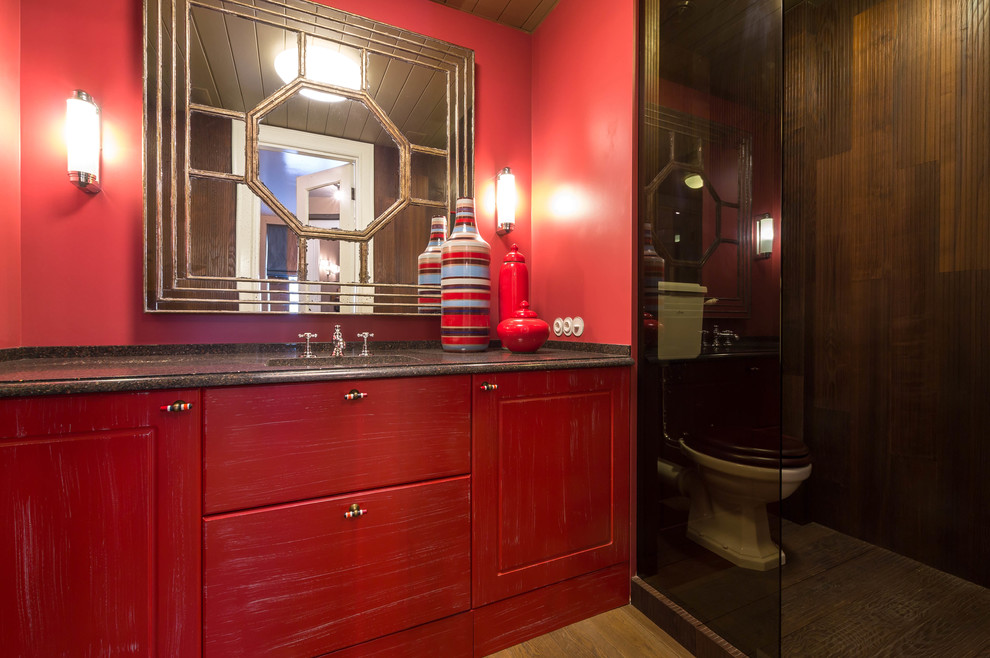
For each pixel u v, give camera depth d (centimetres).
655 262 146
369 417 107
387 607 109
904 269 173
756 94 114
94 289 135
